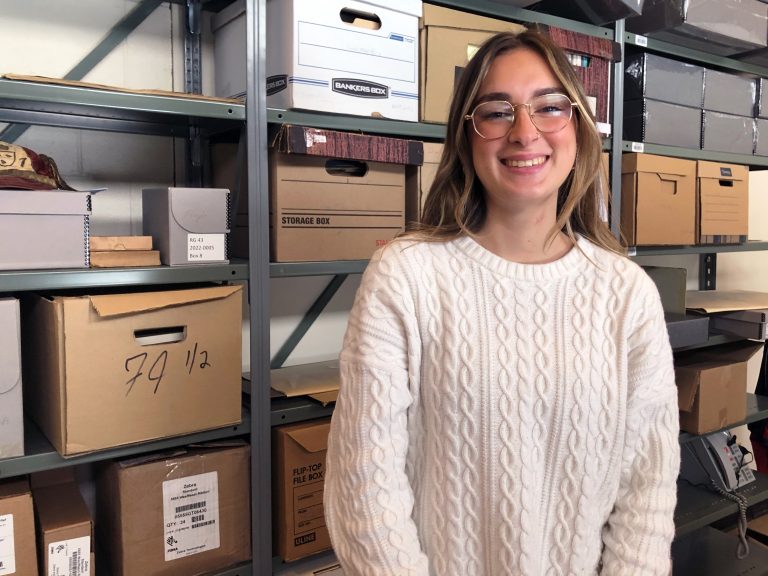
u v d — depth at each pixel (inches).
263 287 59.1
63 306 48.9
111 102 50.0
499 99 35.4
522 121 34.5
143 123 67.9
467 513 34.7
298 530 62.9
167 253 55.9
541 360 34.5
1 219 48.0
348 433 33.5
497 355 34.4
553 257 37.6
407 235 38.2
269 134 60.4
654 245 87.0
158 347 53.3
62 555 51.3
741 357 93.5
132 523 54.3
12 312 48.2
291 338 81.3
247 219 59.4
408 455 35.9
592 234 41.0
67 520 52.4
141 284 56.4
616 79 80.0
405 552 31.8
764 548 95.8
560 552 35.1
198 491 57.2
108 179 68.0
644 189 81.7
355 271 64.2
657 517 35.3
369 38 62.7
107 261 53.0
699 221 88.4
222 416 57.1
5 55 62.1
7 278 47.4
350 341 35.0
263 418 60.1
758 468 108.0
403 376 34.2
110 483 57.0
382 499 32.4
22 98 46.8
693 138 89.4
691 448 97.8
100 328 50.5
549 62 35.6
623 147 81.4
